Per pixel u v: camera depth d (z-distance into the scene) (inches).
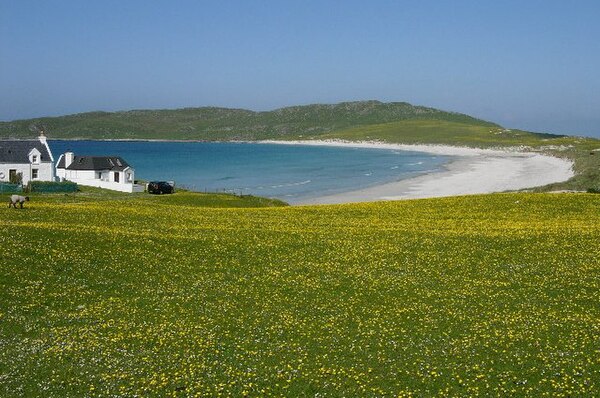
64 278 1590.8
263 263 1824.6
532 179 6688.0
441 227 2453.2
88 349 1159.0
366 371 1077.8
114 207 2989.7
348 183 6840.6
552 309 1413.6
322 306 1438.2
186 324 1309.1
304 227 2452.0
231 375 1056.8
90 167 5123.0
